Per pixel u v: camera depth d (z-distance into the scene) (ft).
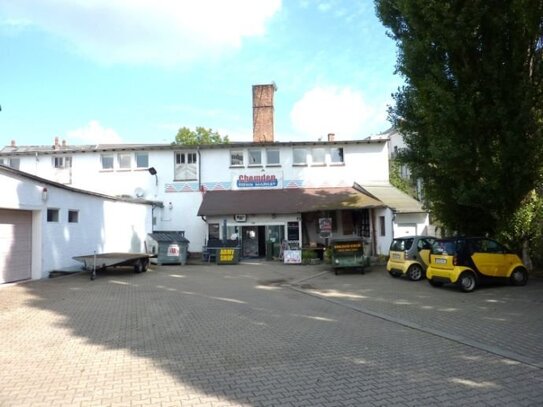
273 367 20.58
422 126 53.52
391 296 41.86
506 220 48.47
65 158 99.09
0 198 47.29
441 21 46.42
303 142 96.58
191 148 97.19
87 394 17.42
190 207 96.99
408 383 18.21
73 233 62.49
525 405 15.72
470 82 46.65
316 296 43.09
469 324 28.86
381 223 86.28
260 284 52.54
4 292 43.65
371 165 97.96
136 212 82.84
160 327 29.35
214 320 31.55
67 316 32.91
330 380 18.72
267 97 105.70
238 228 90.89
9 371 20.40
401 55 52.34
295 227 89.66
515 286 43.98
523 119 44.68
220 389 17.83
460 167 46.78
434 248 45.37
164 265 78.48
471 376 18.89
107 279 55.83
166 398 16.93
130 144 137.59
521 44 45.32
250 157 98.02
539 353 21.89
